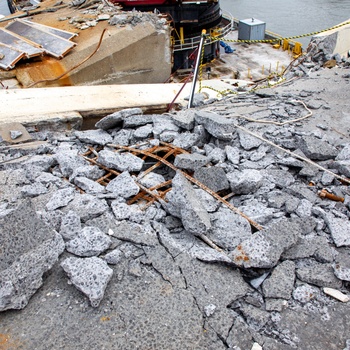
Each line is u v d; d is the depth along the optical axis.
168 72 13.35
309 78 7.96
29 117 6.05
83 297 2.91
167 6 17.83
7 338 2.62
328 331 2.76
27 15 13.55
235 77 19.52
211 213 3.80
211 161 4.75
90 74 11.10
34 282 2.88
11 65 9.85
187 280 3.09
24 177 4.44
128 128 5.71
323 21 28.09
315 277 3.12
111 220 3.67
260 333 2.74
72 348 2.57
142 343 2.62
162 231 3.57
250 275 3.17
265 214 3.78
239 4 34.06
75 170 4.44
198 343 2.64
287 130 5.38
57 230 3.49
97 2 14.00
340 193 4.15
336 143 5.09
